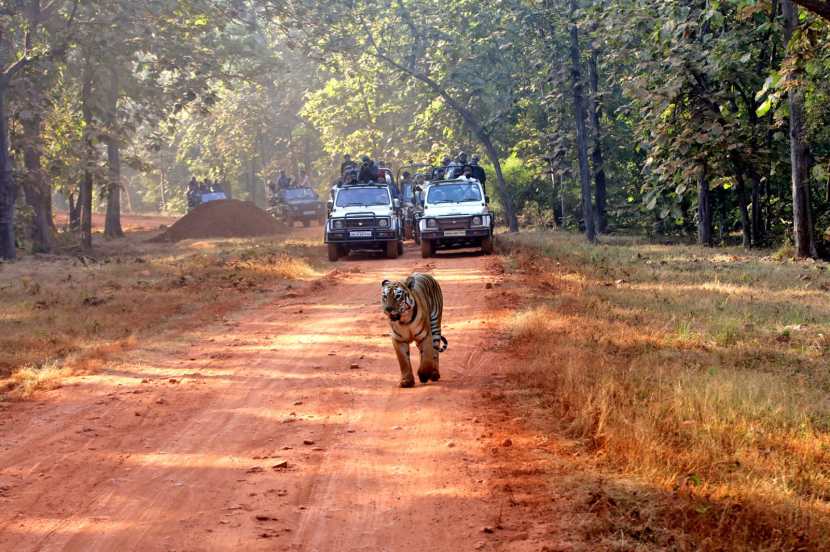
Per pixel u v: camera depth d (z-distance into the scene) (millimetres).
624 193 41125
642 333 12656
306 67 69875
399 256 28297
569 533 5883
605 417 8062
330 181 71438
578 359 10492
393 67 44125
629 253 26328
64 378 11375
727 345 11914
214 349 13156
